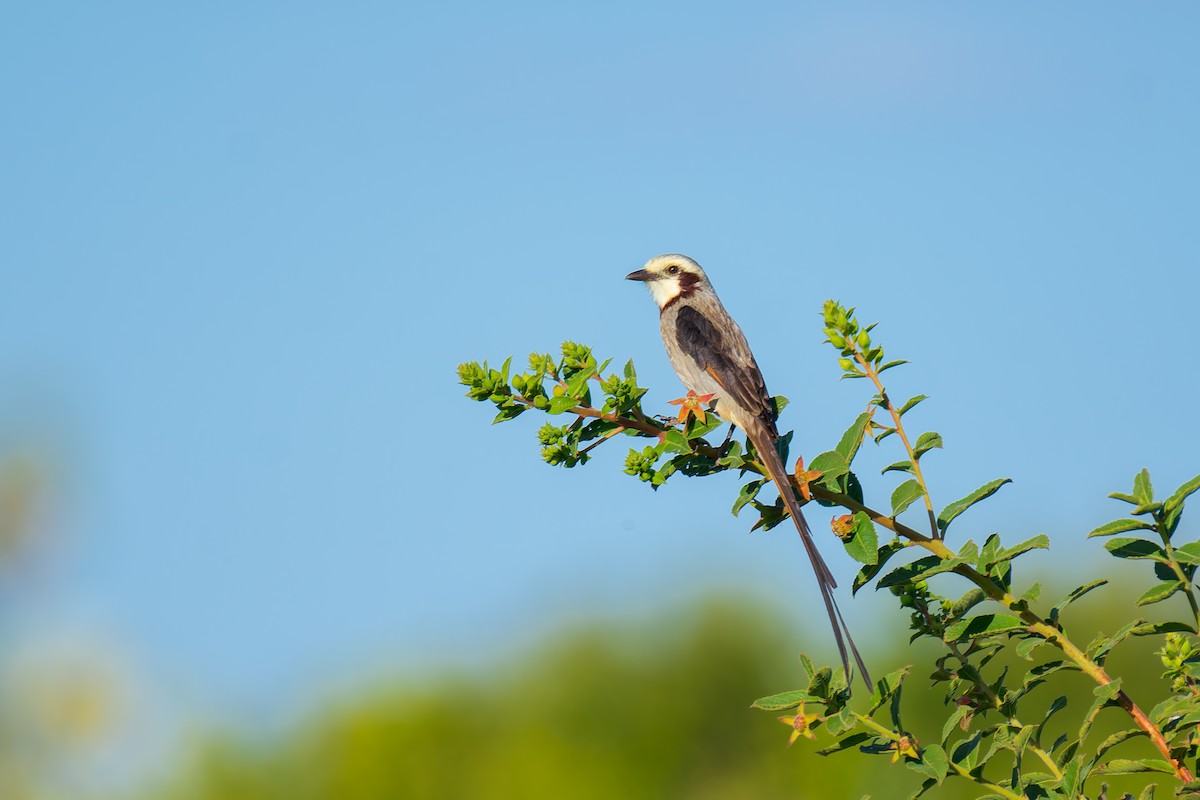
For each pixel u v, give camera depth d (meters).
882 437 6.56
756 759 22.22
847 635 6.50
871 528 6.23
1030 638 5.99
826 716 5.84
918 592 6.27
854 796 18.91
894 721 5.84
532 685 22.86
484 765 21.75
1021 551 5.96
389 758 21.53
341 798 21.06
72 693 15.26
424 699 22.06
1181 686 5.73
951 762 5.65
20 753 15.25
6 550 15.16
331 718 21.91
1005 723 5.95
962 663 6.18
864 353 6.46
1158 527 5.82
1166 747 5.57
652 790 21.92
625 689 22.59
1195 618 5.79
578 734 22.38
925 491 6.25
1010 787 5.59
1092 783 9.55
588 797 21.64
